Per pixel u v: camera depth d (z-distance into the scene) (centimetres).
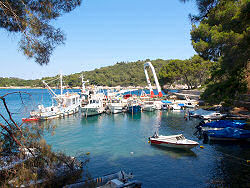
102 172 1594
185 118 4056
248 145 2261
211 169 1639
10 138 937
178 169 1653
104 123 3838
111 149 2216
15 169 878
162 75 8850
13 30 915
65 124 3741
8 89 13625
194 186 1364
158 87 7481
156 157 1945
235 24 1738
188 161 1827
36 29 860
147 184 1403
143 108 5522
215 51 2281
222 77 5253
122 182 1212
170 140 2261
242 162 1767
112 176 1320
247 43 1725
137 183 1263
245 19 1554
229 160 1823
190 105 5462
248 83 4172
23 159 945
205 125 2744
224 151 2073
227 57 2016
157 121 3947
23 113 1072
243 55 1816
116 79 19612
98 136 2822
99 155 2017
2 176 859
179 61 8456
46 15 884
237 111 3903
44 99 8738
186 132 2972
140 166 1727
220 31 2264
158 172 1599
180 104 5778
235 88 4425
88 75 19175
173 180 1459
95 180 1252
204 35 2464
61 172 1112
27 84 14050
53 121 4041
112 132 3069
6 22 880
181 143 2153
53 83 12812
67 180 1123
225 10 1648
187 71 8000
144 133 2978
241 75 4231
